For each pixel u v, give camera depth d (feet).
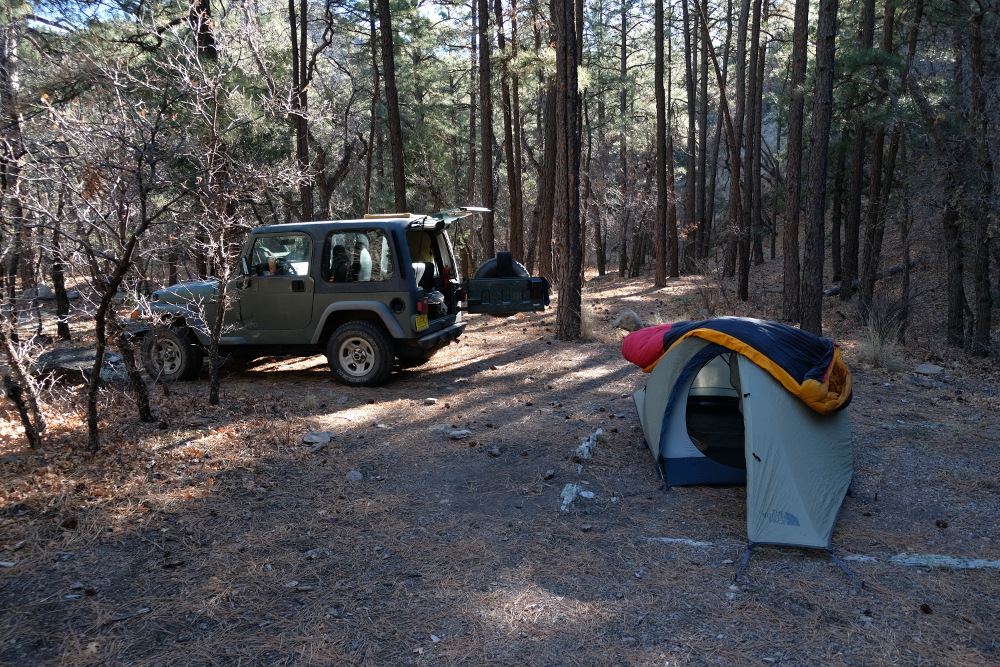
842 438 17.93
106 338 19.47
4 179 17.79
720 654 10.82
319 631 11.30
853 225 57.93
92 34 29.55
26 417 18.20
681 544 14.61
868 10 46.78
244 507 15.80
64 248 16.99
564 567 13.55
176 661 10.45
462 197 103.09
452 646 10.96
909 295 46.09
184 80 18.56
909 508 16.37
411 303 26.55
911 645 11.04
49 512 14.90
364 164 90.48
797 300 46.96
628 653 10.84
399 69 83.66
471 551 14.12
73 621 11.37
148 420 21.01
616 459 19.42
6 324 18.15
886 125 38.27
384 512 15.85
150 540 14.08
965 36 38.22
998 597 12.44
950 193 37.96
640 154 102.47
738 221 64.34
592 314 47.37
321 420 22.29
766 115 114.11
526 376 29.35
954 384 29.17
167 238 19.07
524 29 62.08
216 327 22.97
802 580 13.12
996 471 18.45
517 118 74.38
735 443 19.36
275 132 51.57
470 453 19.66
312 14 87.56
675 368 18.57
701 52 93.71
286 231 27.27
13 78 24.08
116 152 16.44
